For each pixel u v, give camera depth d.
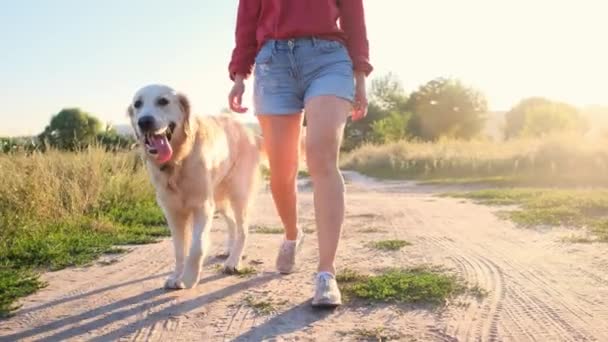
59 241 5.98
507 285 4.17
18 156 8.53
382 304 3.71
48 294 4.16
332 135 3.59
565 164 18.75
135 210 8.54
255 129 5.49
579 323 3.34
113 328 3.40
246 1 4.11
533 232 6.55
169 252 5.72
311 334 3.21
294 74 3.77
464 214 8.57
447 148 26.47
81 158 9.27
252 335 3.23
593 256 5.11
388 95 69.00
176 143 4.25
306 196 12.91
